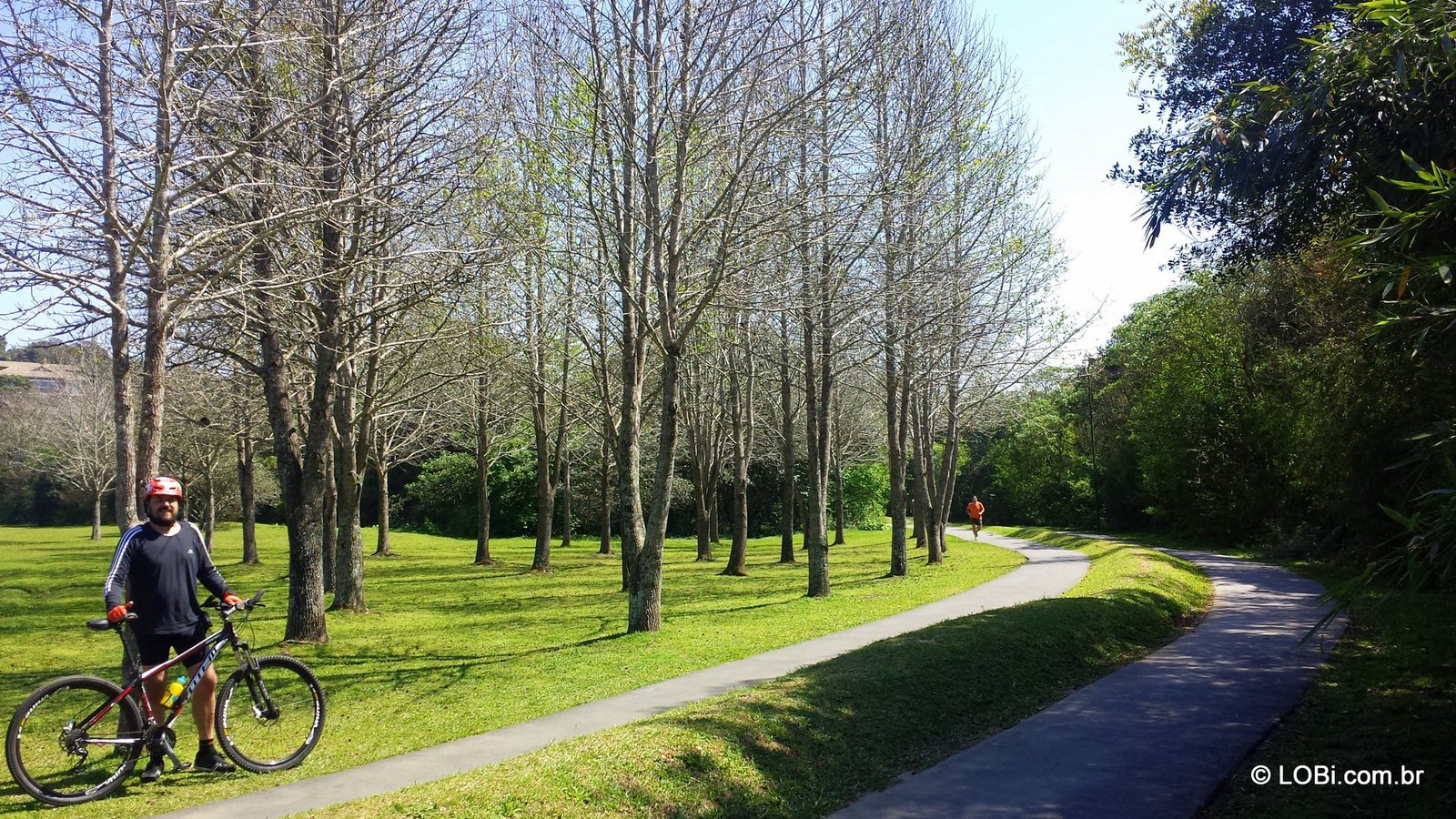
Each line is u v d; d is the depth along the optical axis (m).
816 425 19.30
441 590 23.47
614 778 5.64
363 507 61.75
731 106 13.50
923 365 24.38
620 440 14.62
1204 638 12.41
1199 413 33.81
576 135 14.53
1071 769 6.44
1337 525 24.78
